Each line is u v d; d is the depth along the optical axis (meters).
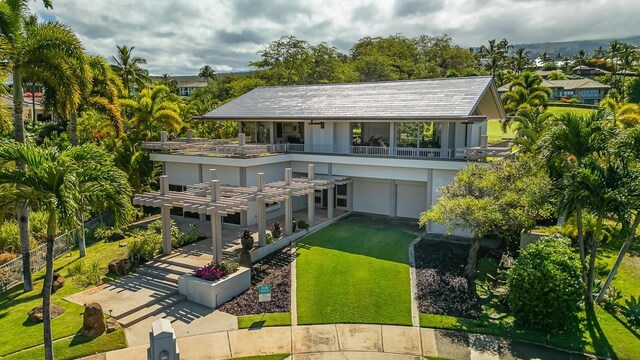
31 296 15.67
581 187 13.34
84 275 17.33
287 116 26.91
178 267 17.78
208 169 26.06
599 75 114.44
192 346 12.49
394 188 26.11
